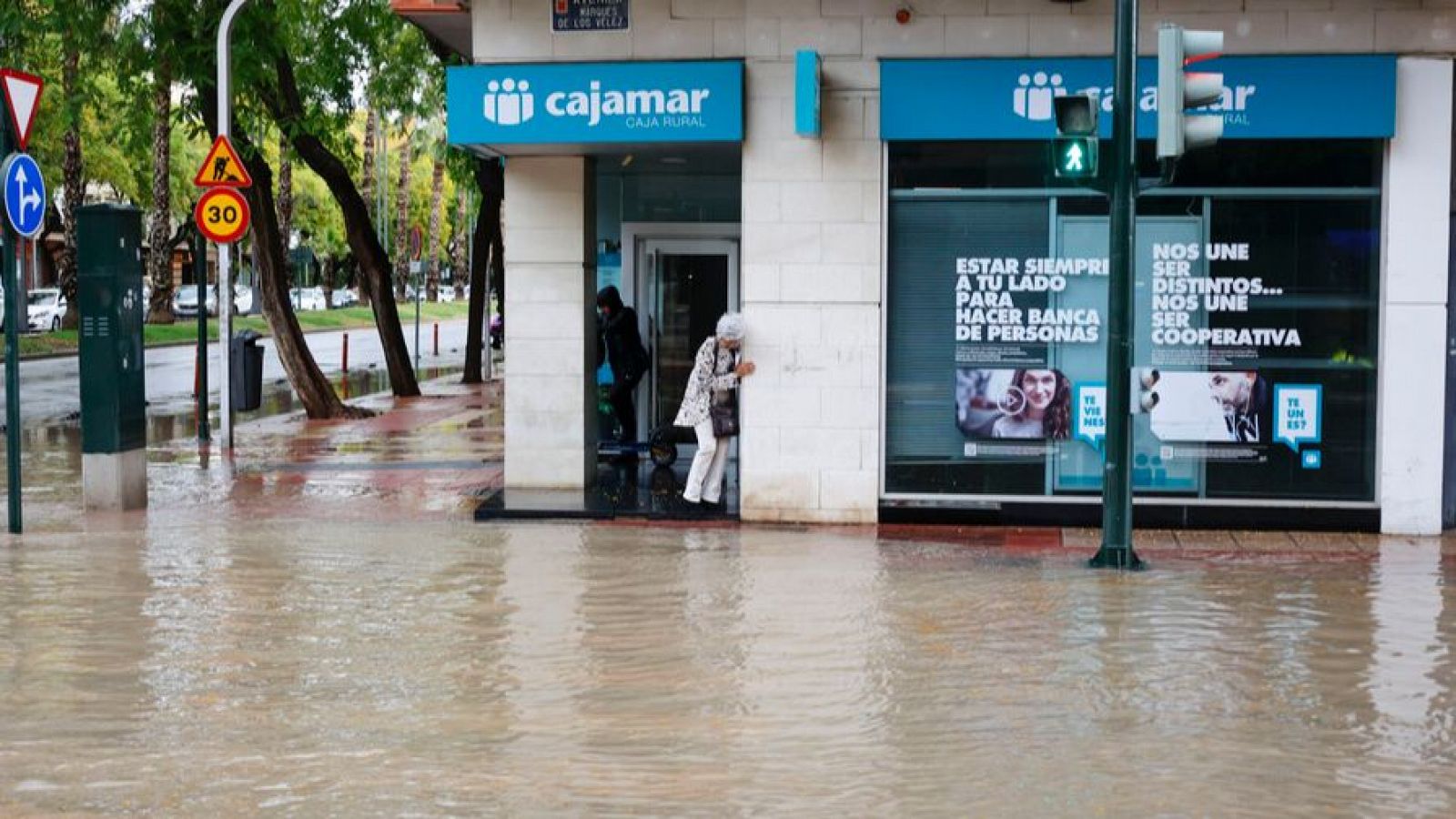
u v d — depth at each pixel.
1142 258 13.56
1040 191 13.68
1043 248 13.72
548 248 14.98
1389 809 6.06
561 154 14.82
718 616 9.69
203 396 20.45
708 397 14.23
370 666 8.38
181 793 6.24
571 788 6.31
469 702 7.67
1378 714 7.46
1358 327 13.46
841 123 13.66
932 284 13.81
